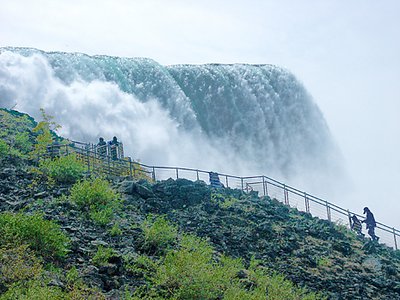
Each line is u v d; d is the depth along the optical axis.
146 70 54.88
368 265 25.50
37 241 17.44
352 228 31.02
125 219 22.31
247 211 27.20
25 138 29.67
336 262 24.75
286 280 21.17
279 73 58.28
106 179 27.05
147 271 17.84
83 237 19.52
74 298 14.84
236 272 19.59
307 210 32.66
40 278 15.48
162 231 20.45
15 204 21.47
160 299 16.27
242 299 17.28
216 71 56.59
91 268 17.09
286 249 24.53
